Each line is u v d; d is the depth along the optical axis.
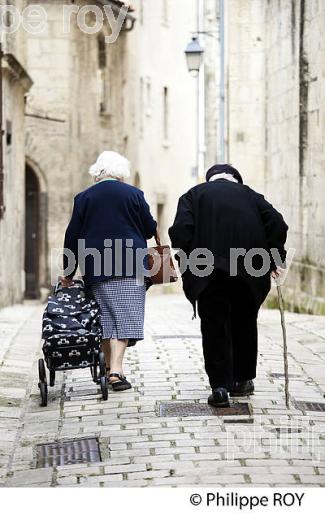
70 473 12.30
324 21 30.94
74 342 15.79
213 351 15.33
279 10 37.53
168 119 70.94
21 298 45.94
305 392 16.56
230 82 41.22
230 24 41.03
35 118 55.88
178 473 12.04
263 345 21.89
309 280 32.91
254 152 41.19
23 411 15.83
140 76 65.38
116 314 16.61
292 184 35.53
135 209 16.67
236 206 15.26
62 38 56.31
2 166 37.53
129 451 13.10
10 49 40.03
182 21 73.19
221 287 15.24
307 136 33.41
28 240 56.28
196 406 15.48
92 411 15.45
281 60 37.31
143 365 19.08
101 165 16.92
